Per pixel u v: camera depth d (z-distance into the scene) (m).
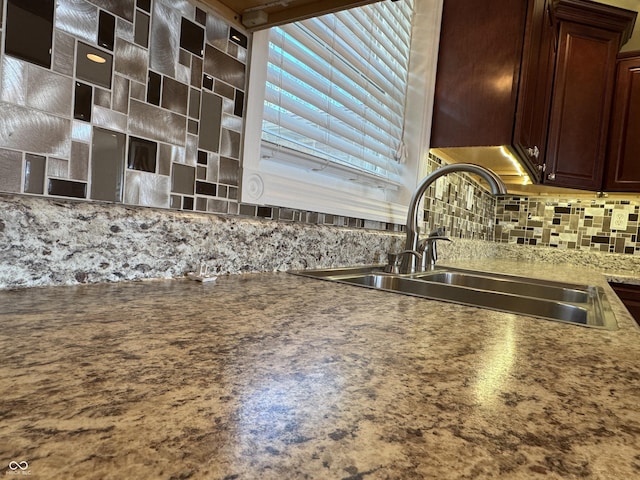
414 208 1.38
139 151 0.65
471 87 1.70
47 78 0.53
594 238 2.79
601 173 2.48
